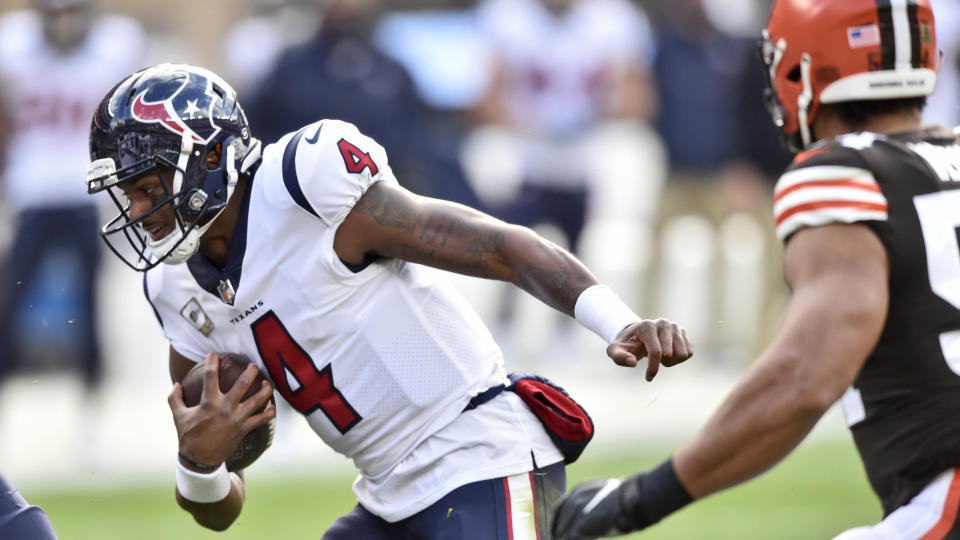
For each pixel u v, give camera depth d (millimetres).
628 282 40531
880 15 9531
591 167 30500
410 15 43562
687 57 30656
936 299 9102
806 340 8562
